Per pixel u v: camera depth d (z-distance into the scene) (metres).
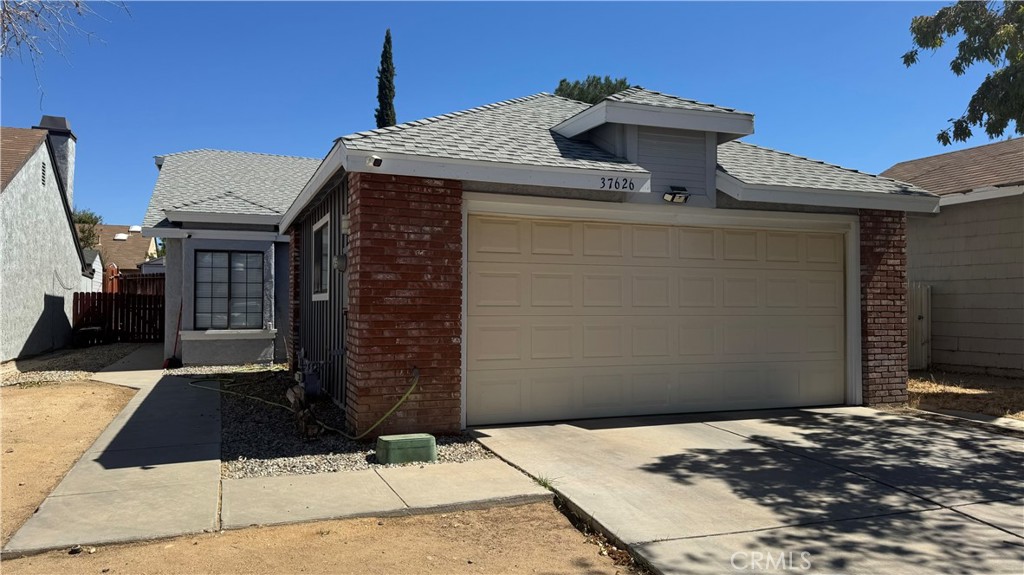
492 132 7.96
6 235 14.12
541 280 7.86
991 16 9.69
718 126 8.15
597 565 4.09
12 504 4.95
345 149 6.49
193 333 13.74
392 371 6.79
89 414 8.59
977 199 12.17
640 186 7.34
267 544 4.25
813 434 7.32
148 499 5.00
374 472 5.75
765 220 8.74
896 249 9.31
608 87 28.17
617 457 6.25
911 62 10.51
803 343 9.12
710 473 5.76
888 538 4.40
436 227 6.92
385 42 28.14
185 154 18.19
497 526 4.69
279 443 6.82
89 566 3.89
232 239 14.00
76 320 18.56
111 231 39.78
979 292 12.51
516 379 7.73
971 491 5.37
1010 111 9.59
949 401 9.56
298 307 12.77
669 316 8.46
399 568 3.96
